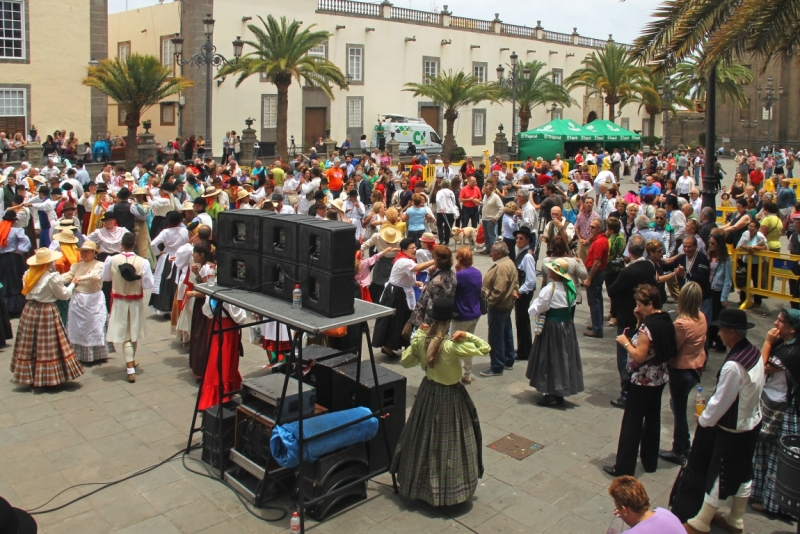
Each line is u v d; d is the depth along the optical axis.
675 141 63.91
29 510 5.70
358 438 5.84
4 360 9.07
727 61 9.38
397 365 8.95
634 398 6.11
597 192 21.42
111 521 5.58
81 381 8.43
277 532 5.46
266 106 36.06
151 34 36.12
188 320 9.07
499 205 15.89
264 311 5.51
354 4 39.44
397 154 35.34
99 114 30.16
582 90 54.78
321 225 5.43
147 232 12.44
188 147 29.44
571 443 6.93
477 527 5.52
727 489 5.17
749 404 5.08
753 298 11.91
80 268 8.79
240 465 6.06
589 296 10.25
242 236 6.21
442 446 5.61
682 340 6.30
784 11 8.83
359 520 5.62
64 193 15.97
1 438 6.95
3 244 10.68
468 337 5.52
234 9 34.09
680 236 11.58
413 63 42.62
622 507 4.06
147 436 7.05
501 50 47.59
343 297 5.38
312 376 6.71
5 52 27.75
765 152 52.59
